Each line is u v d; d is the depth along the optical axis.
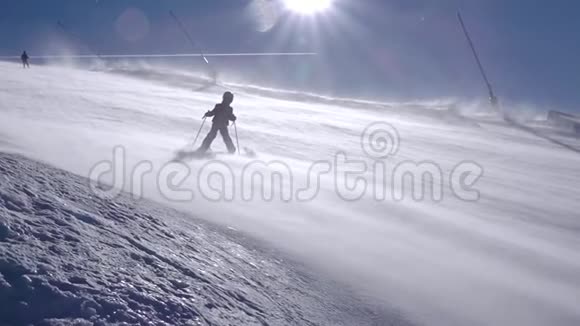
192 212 7.04
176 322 3.52
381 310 5.40
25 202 4.51
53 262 3.59
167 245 5.02
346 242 7.23
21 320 3.00
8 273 3.28
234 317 3.99
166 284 4.00
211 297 4.13
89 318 3.19
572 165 20.02
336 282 5.84
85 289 3.40
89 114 16.09
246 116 23.38
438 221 9.09
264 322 4.16
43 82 27.56
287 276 5.59
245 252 5.91
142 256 4.36
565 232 9.76
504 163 18.64
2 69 36.44
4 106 14.69
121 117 16.58
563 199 12.95
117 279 3.72
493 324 5.52
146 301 3.59
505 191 13.00
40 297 3.18
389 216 8.98
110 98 22.88
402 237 7.87
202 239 5.78
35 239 3.85
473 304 5.90
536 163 19.52
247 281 4.95
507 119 37.81
